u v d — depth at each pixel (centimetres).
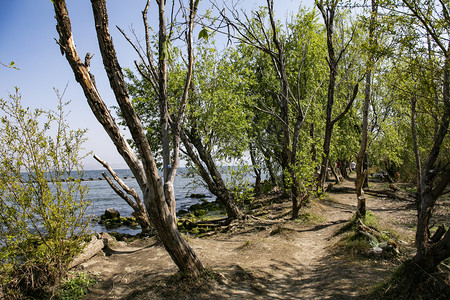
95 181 7069
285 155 1659
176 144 655
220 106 1331
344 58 1588
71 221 646
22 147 598
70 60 470
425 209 501
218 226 1341
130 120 509
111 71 489
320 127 1698
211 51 1334
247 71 1506
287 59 1781
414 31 574
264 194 2167
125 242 1020
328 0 1156
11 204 603
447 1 550
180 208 2277
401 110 1520
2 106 583
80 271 693
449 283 443
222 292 562
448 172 509
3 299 549
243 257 764
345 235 855
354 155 2102
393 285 492
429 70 541
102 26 475
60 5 454
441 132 613
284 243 877
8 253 586
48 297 583
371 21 650
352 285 558
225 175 1347
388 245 696
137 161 544
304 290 576
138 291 580
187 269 594
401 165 2448
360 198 954
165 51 434
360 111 2078
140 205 1126
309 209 1323
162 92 626
